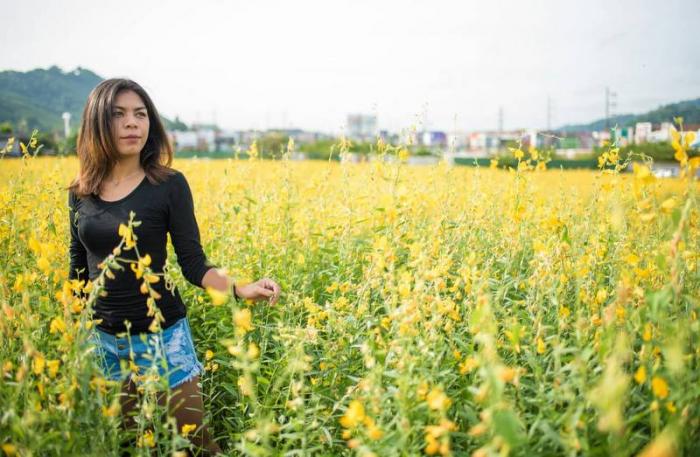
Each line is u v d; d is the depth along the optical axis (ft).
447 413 7.36
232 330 10.14
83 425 6.47
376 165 10.84
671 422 5.50
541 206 13.51
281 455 6.88
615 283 9.31
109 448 6.68
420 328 7.70
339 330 8.74
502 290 8.67
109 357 8.75
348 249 12.55
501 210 15.28
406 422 5.79
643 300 7.98
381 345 7.66
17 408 6.37
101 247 8.70
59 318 6.68
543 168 11.89
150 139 9.21
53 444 6.14
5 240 11.25
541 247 8.59
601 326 7.41
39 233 11.27
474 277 8.04
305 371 8.86
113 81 8.73
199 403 8.87
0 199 11.63
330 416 7.57
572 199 14.66
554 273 8.73
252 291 9.02
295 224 14.26
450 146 14.82
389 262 8.27
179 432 8.65
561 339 8.17
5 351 7.36
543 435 6.25
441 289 8.45
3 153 12.55
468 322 8.37
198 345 11.39
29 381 6.89
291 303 9.80
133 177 8.97
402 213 10.52
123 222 8.57
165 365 6.89
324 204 16.80
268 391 8.63
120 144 8.64
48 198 13.25
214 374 10.38
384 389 7.34
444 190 14.83
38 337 7.86
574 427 5.57
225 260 12.69
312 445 7.75
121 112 8.63
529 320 8.61
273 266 12.41
